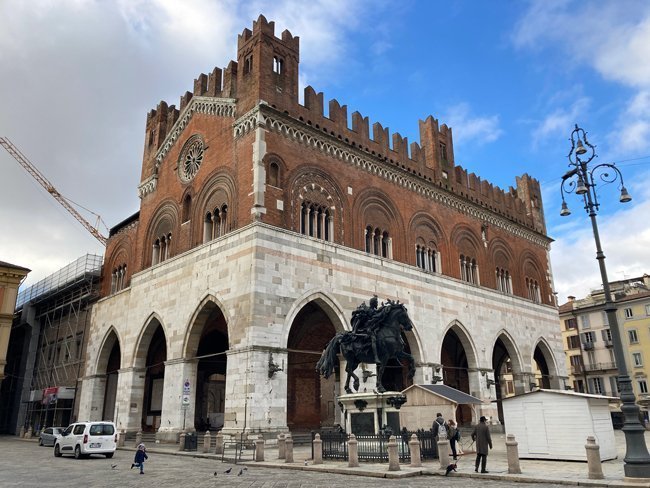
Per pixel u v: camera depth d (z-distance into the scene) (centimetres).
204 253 3597
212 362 4706
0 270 5556
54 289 5984
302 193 3584
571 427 2241
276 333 3138
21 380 6438
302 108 3762
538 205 6194
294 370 4100
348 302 3616
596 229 1955
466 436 3953
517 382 5053
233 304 3228
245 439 2831
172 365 3628
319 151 3791
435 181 4766
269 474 1952
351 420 2277
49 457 2917
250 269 3173
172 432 3447
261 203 3303
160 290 3988
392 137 4488
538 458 2298
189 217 3956
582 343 7662
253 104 3538
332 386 4294
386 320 2312
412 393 2912
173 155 4344
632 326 7144
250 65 3700
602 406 2336
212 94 4022
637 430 1619
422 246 4469
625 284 8194
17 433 6178
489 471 1878
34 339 6475
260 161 3384
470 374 4584
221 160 3728
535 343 5378
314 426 4072
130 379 4069
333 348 2381
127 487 1666
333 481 1722
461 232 4928
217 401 6419
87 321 5331
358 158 4072
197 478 1866
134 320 4234
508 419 2422
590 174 2041
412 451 1975
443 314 4388
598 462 1678
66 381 5491
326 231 3716
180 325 3659
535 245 5944
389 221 4209
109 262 5244
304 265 3409
